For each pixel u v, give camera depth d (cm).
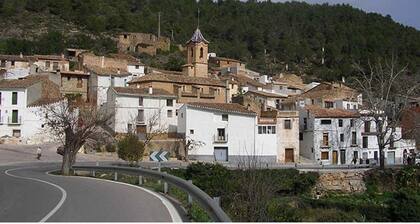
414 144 7881
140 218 1256
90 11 15738
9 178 2819
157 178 2111
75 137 3803
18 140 6800
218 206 1102
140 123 7119
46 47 12019
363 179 5147
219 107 6950
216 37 18112
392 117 6244
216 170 3744
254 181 2570
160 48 14175
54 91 7856
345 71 14525
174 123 7494
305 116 7550
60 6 15512
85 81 8900
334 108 8069
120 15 15988
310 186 4791
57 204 1556
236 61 13512
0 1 14975
